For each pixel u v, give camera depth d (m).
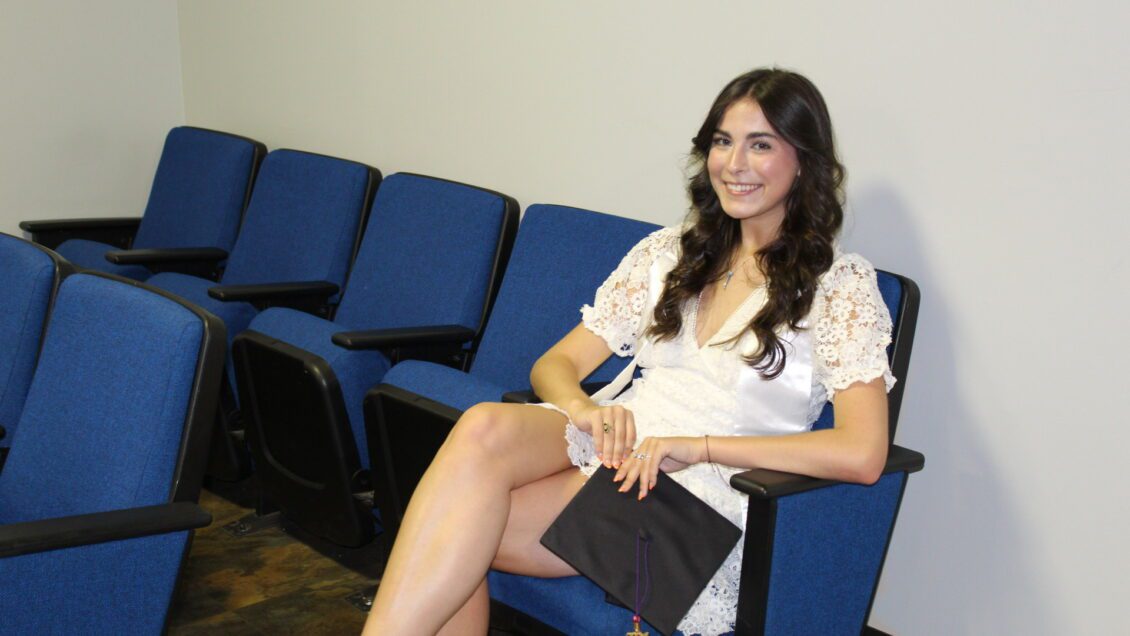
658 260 1.98
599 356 2.05
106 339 1.62
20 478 1.68
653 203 2.57
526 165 2.86
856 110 2.16
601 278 2.24
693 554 1.61
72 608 1.45
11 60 3.61
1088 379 1.91
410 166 3.21
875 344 1.70
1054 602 2.00
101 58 3.80
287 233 3.04
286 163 3.12
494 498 1.65
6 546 1.34
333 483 2.29
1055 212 1.91
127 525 1.43
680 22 2.44
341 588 2.46
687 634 1.64
